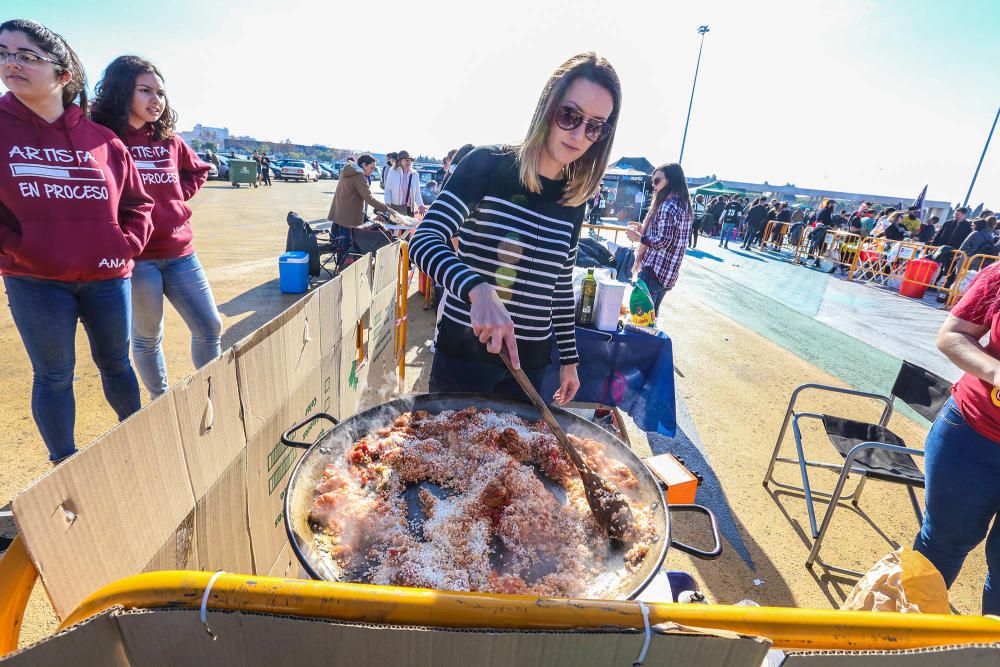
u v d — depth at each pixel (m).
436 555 1.14
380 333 3.39
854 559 2.70
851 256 12.82
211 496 1.30
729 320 7.41
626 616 0.67
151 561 1.03
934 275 10.62
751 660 0.69
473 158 1.69
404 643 0.65
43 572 0.72
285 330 1.77
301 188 27.81
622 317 3.40
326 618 0.64
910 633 0.71
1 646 0.67
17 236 2.06
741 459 3.61
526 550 1.22
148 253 2.73
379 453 1.49
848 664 0.70
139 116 2.58
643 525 1.29
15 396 3.32
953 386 1.90
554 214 1.81
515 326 1.88
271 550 1.79
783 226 16.33
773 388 4.96
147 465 1.01
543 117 1.58
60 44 2.00
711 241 18.55
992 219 10.27
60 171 2.07
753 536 2.83
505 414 1.77
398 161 9.16
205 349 3.07
